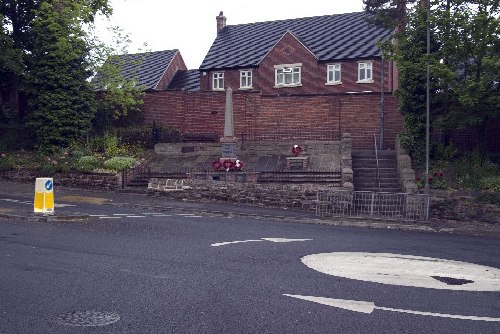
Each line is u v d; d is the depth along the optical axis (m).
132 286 8.56
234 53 44.53
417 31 23.67
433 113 23.83
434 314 7.64
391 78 36.16
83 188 24.86
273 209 20.81
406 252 12.88
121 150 28.08
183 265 10.22
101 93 32.19
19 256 10.45
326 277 9.69
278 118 31.83
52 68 28.53
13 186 24.53
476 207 19.59
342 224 18.30
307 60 40.56
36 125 28.41
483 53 20.97
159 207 20.08
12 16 31.59
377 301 8.21
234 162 23.86
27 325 6.68
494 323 7.33
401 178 22.52
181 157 28.67
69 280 8.82
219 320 7.03
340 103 30.94
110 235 13.36
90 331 6.51
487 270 11.05
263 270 10.04
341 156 25.83
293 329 6.77
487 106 21.52
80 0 30.39
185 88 45.44
